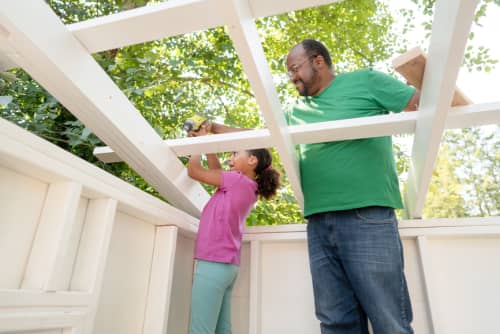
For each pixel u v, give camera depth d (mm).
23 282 748
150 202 1126
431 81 839
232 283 1370
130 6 2205
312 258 1241
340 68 4098
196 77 3127
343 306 1145
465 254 1355
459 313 1291
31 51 785
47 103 1608
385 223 1106
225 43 2938
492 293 1294
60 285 837
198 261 1262
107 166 1861
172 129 2393
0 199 719
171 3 740
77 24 843
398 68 932
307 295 1501
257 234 1561
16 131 680
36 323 686
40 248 771
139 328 1143
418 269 1371
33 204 794
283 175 2809
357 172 1170
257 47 795
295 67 1377
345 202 1144
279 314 1500
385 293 1020
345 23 3695
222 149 1200
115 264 1063
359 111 1234
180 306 1479
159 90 2318
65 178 804
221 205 1351
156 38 842
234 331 1544
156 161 1188
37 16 761
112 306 1038
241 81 3510
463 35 634
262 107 871
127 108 1063
